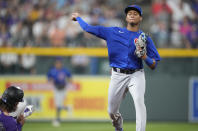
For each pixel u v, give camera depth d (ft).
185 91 154.61
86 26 71.26
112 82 73.00
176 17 177.47
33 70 152.35
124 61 70.85
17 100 53.67
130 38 70.54
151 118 154.61
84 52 149.79
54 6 182.50
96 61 152.46
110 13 180.75
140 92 70.13
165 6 182.50
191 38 166.40
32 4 182.80
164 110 154.51
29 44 158.40
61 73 141.59
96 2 185.26
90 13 179.73
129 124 146.82
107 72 152.87
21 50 150.30
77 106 153.07
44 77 152.25
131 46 70.33
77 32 162.81
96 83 153.17
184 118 154.92
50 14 177.88
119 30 71.41
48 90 152.56
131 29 71.31
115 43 71.15
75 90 152.76
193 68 153.69
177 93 154.30
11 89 53.57
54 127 139.85
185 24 172.55
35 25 170.71
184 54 151.02
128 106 152.05
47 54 150.82
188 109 154.92
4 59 151.02
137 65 71.15
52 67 151.84
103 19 177.37
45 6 182.91
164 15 177.78
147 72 154.51
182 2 183.32
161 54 151.74
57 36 161.38
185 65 153.69
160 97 154.30
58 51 150.41
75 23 164.76
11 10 179.42
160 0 184.44
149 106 154.30
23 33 167.43
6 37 163.84
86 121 152.97
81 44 159.02
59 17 176.86
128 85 72.18
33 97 152.25
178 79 154.20
